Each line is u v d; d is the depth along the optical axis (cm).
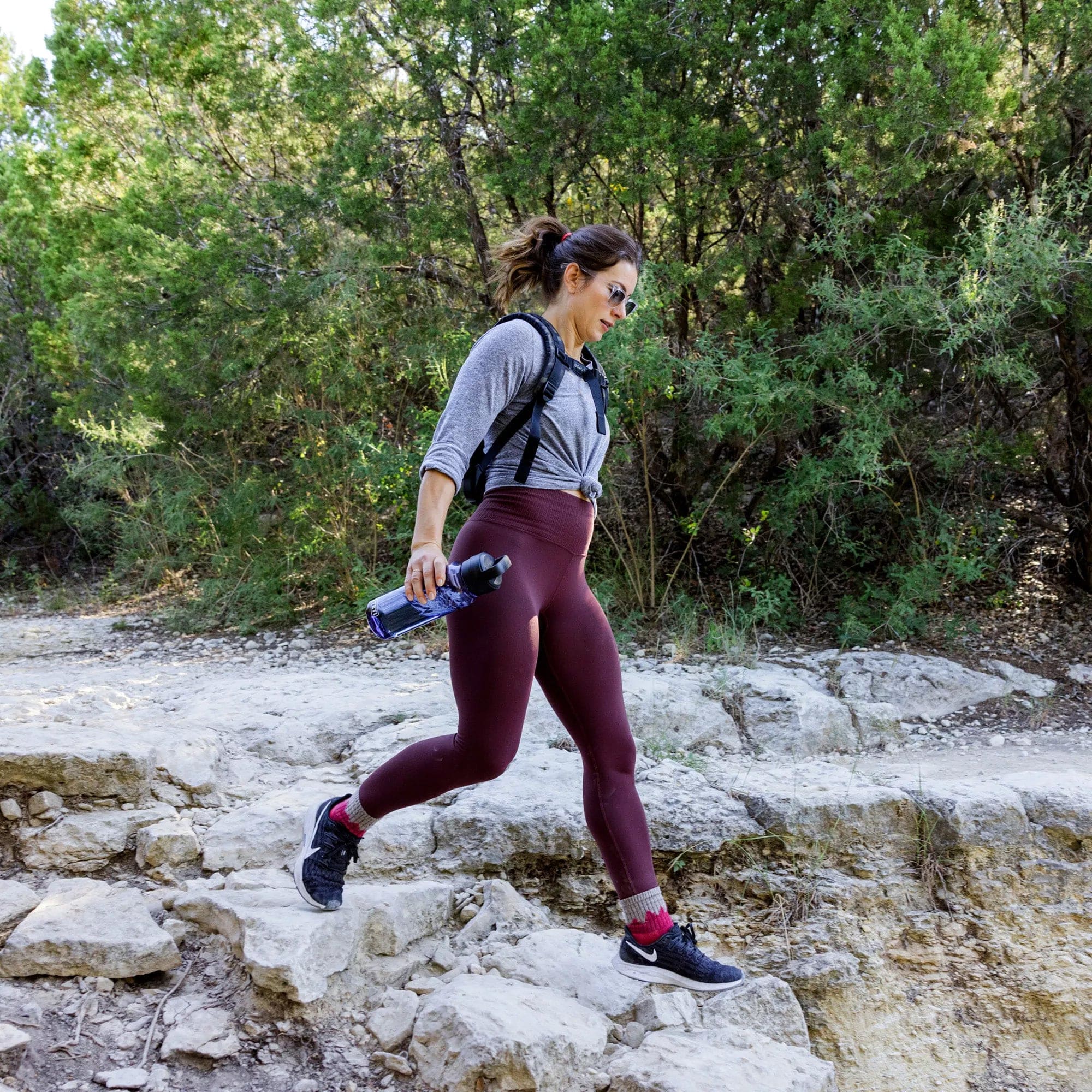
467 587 214
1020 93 574
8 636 727
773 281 675
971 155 591
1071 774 386
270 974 236
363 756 369
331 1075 229
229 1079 224
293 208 731
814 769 398
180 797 326
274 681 516
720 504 667
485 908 293
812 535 644
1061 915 345
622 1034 251
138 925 258
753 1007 272
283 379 750
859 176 549
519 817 314
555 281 244
